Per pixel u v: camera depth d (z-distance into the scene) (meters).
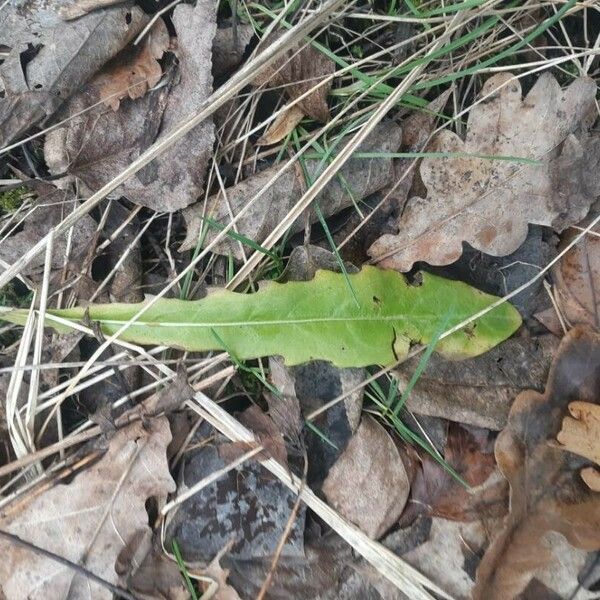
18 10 0.24
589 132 0.25
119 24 0.25
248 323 0.24
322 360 0.25
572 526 0.23
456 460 0.24
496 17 0.24
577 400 0.24
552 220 0.25
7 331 0.25
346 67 0.25
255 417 0.24
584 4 0.25
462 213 0.25
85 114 0.25
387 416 0.25
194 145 0.25
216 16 0.25
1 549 0.23
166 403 0.24
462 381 0.24
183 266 0.26
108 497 0.23
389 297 0.24
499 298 0.24
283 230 0.24
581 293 0.25
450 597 0.23
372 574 0.24
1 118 0.24
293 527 0.24
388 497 0.24
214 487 0.24
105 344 0.24
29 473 0.24
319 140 0.26
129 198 0.25
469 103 0.26
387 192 0.26
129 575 0.23
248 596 0.24
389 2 0.27
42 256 0.25
